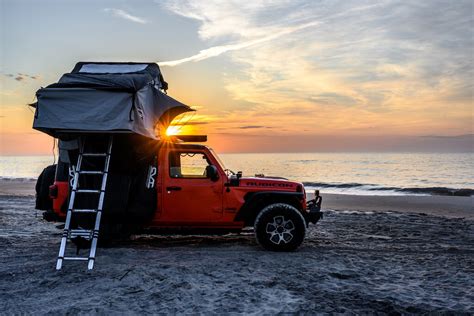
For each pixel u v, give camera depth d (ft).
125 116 19.43
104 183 20.21
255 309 14.78
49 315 14.23
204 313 14.42
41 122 19.61
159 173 23.89
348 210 50.80
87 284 17.30
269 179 24.95
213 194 23.99
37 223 34.73
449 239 28.45
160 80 26.89
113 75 21.07
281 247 23.52
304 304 15.20
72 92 19.65
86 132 19.88
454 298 16.03
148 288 16.84
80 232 20.18
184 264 20.44
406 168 208.33
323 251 24.02
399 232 31.27
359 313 14.49
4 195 62.85
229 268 19.76
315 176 150.61
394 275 19.10
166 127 25.22
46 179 24.04
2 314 14.35
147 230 24.12
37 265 20.35
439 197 67.92
